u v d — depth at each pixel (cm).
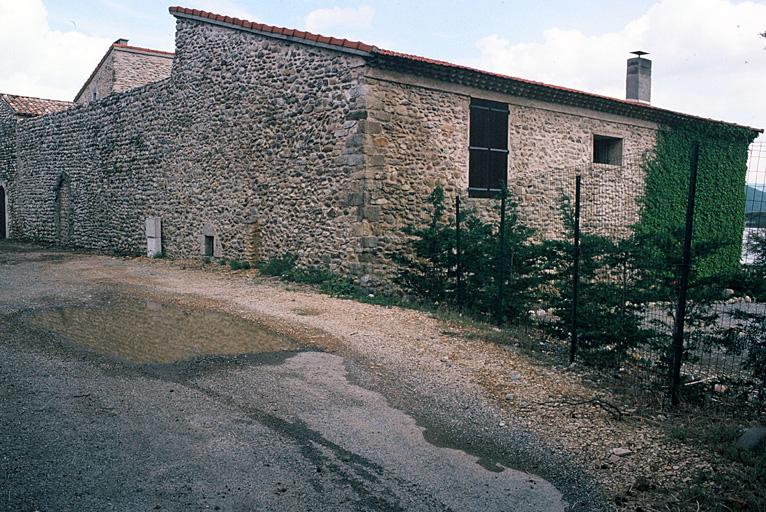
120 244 1535
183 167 1315
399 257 912
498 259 768
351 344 626
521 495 339
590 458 385
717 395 502
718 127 1425
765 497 335
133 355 568
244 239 1153
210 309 784
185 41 1294
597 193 1173
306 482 345
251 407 450
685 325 506
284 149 1065
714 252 505
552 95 1125
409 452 388
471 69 980
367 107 919
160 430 402
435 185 1003
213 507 314
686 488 343
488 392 501
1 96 2016
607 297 565
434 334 681
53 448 367
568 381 535
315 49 995
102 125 1580
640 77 1591
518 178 1110
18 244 1786
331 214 977
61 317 720
